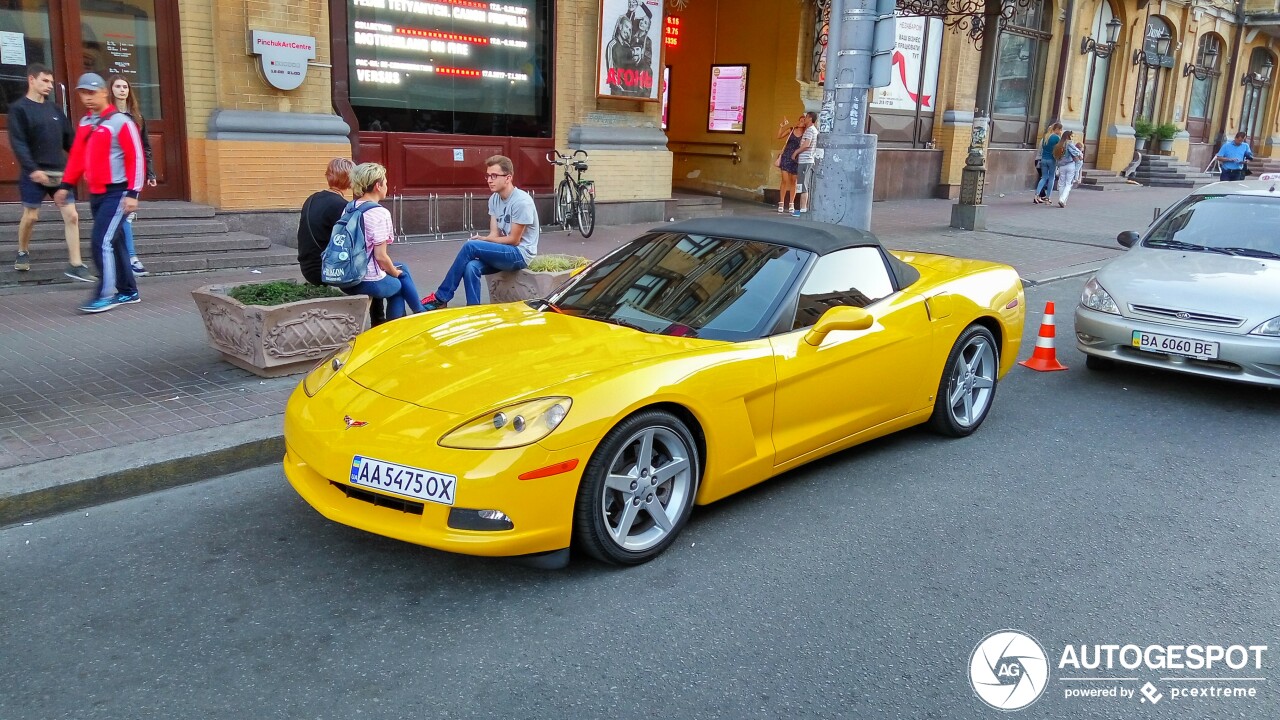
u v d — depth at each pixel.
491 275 7.55
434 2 12.05
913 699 3.02
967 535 4.25
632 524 3.87
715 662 3.18
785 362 4.27
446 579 3.71
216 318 5.97
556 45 13.45
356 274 6.01
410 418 3.56
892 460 5.21
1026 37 23.23
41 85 7.92
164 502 4.39
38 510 4.16
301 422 3.79
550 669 3.12
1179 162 29.30
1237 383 7.09
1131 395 6.70
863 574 3.85
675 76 20.36
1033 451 5.44
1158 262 7.08
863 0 8.12
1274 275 6.55
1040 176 20.89
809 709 2.95
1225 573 3.95
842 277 4.82
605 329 4.30
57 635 3.26
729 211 16.97
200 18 10.01
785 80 18.41
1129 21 26.19
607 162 14.28
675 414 3.91
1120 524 4.43
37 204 8.09
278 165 10.52
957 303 5.36
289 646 3.22
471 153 12.75
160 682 3.00
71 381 5.68
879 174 20.05
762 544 4.10
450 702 2.93
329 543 4.02
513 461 3.37
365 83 11.61
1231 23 31.81
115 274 7.64
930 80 20.94
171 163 10.22
